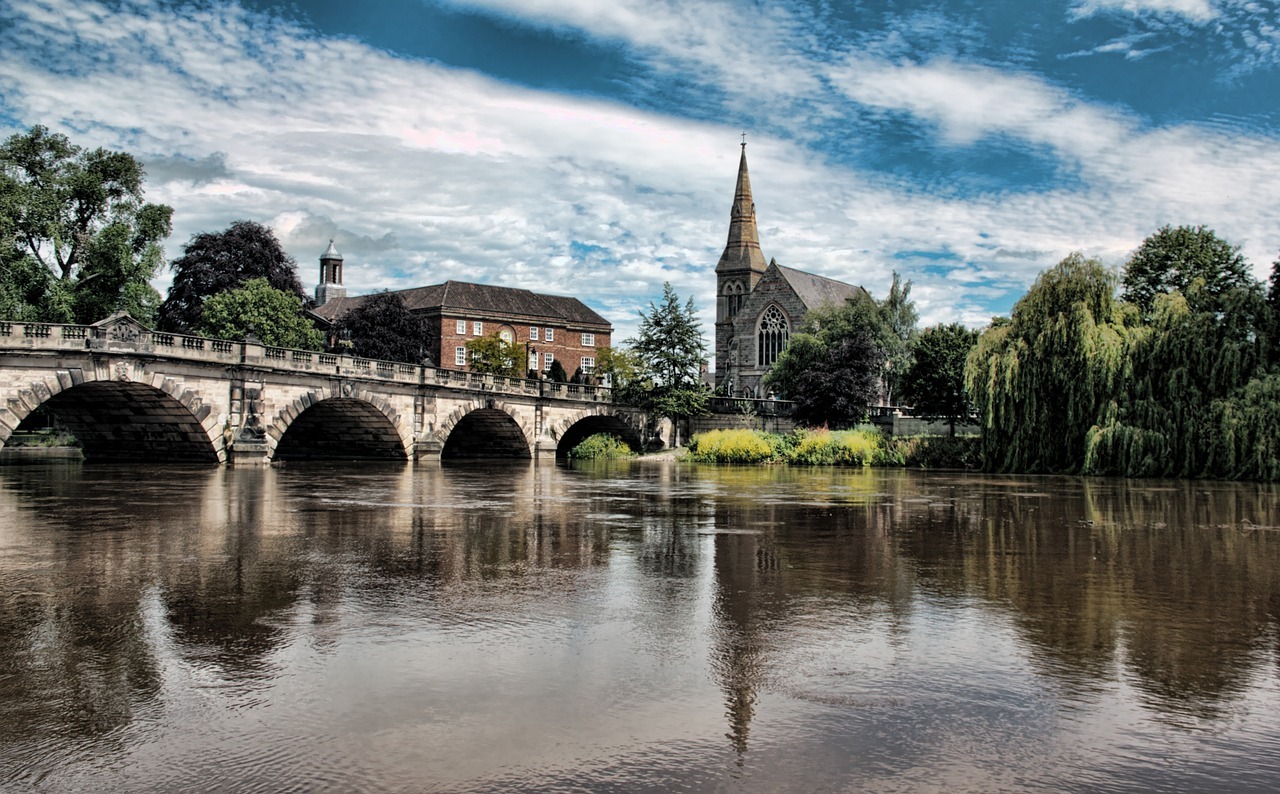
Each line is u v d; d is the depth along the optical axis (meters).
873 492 39.44
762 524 26.05
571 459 78.75
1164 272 67.62
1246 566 18.81
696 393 87.62
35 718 9.38
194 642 12.19
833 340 96.94
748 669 11.14
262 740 8.84
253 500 31.94
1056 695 10.25
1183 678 10.86
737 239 146.12
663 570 17.89
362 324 97.19
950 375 82.12
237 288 83.00
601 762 8.38
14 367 43.88
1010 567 18.56
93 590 15.48
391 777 8.03
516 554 19.81
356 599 14.91
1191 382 51.09
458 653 11.74
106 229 68.38
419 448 65.56
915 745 8.80
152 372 49.12
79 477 42.97
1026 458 55.34
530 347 122.81
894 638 12.65
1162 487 43.19
